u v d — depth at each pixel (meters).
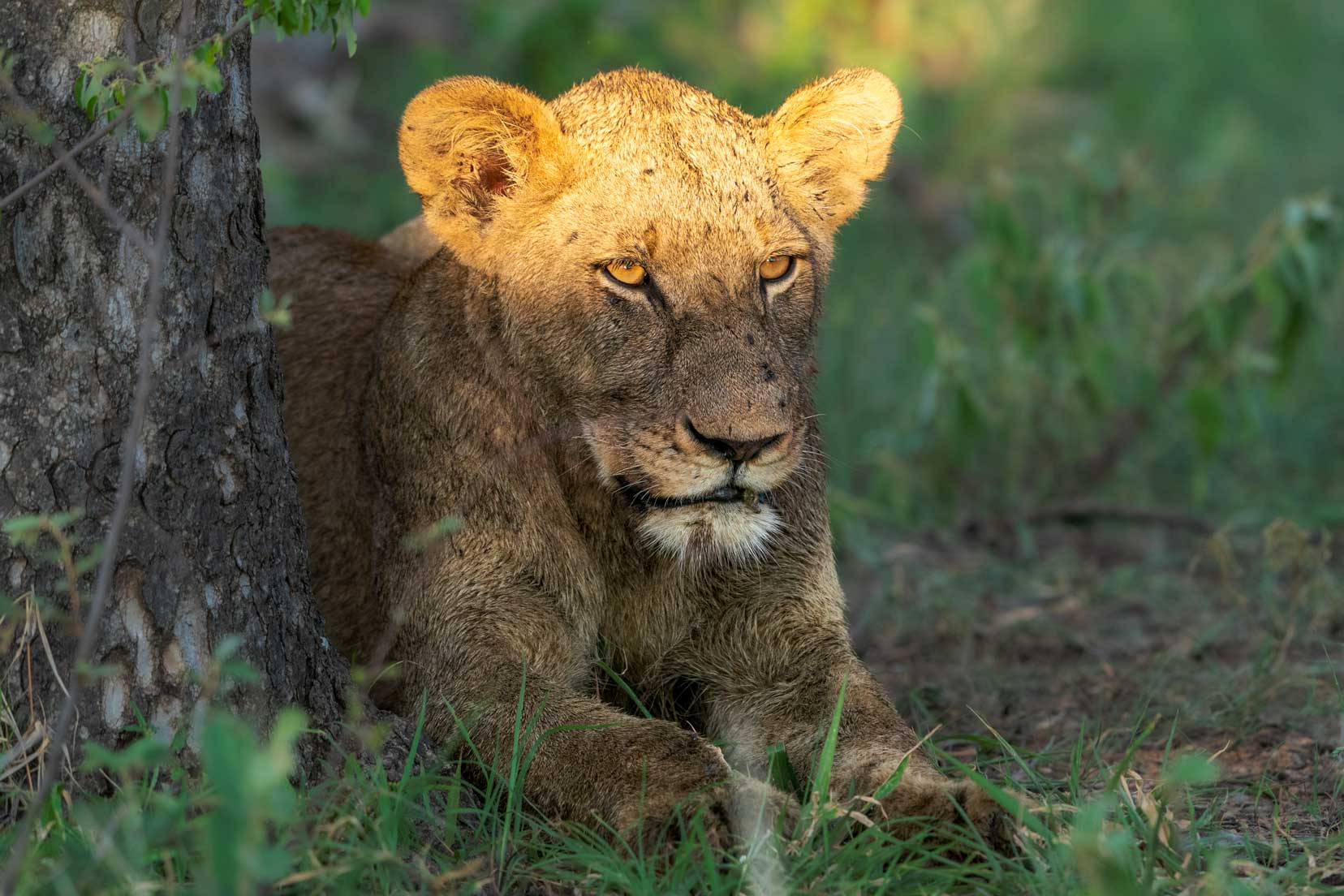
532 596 6.79
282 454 6.23
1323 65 27.48
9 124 5.49
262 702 5.95
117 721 5.63
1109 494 12.40
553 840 5.89
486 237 6.92
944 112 20.19
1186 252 16.94
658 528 6.50
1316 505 11.85
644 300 6.52
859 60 19.50
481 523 6.78
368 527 7.54
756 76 18.44
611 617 7.07
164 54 5.68
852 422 13.29
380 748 6.14
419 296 7.32
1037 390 12.60
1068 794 6.39
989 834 5.68
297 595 6.27
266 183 16.02
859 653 9.47
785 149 7.19
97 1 5.57
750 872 5.30
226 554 5.89
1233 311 11.48
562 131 6.79
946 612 9.79
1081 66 24.73
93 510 5.61
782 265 6.82
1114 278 12.46
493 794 6.17
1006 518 11.80
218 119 5.87
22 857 4.32
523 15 17.17
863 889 5.34
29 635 5.54
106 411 5.63
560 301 6.64
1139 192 14.74
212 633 5.82
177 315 5.73
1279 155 23.00
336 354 8.35
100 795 5.56
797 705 6.98
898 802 5.82
